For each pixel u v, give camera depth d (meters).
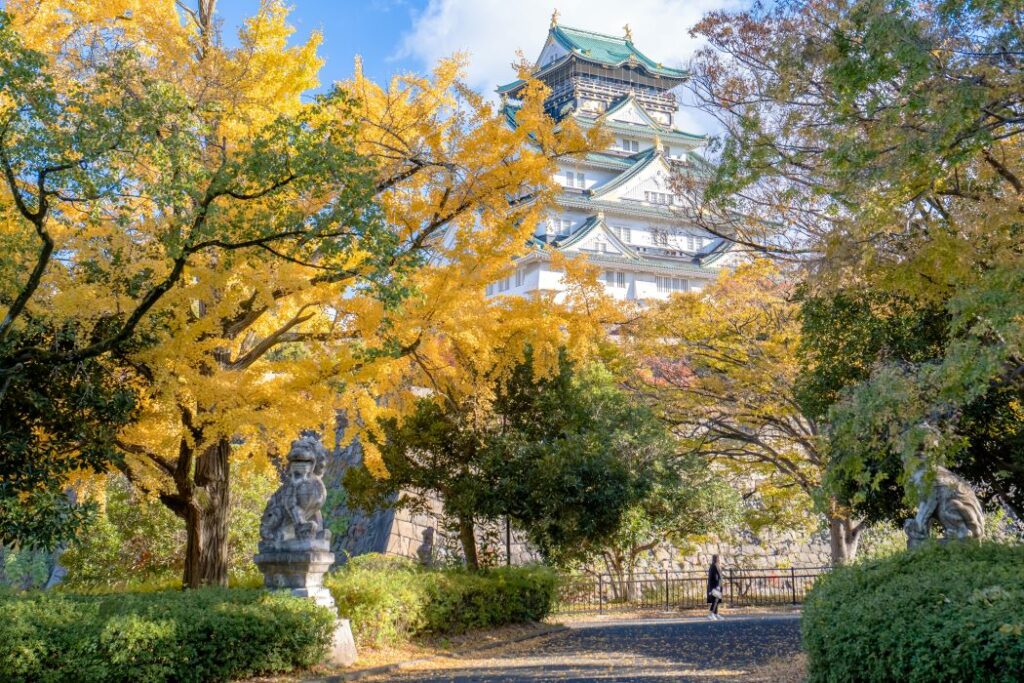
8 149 8.56
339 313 11.81
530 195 11.98
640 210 50.47
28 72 8.34
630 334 18.52
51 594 10.03
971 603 6.23
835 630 7.23
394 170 12.30
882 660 6.57
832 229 11.82
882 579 8.00
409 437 19.25
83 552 19.58
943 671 5.95
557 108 58.78
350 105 9.97
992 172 10.67
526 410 20.23
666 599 26.83
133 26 11.45
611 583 27.31
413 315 11.41
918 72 8.04
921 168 8.76
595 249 48.38
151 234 10.32
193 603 10.66
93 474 11.92
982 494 15.59
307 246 10.70
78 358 9.84
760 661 12.21
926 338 13.38
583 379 22.91
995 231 9.77
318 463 13.30
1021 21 8.70
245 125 11.38
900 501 15.16
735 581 28.55
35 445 9.89
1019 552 8.31
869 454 10.00
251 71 11.29
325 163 9.31
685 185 15.23
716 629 17.53
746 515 27.52
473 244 11.77
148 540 20.55
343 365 11.40
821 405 14.99
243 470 13.98
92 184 8.95
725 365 23.78
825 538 31.77
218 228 9.32
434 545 26.11
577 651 14.57
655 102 60.44
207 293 10.20
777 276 22.08
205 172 9.54
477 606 17.16
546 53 64.50
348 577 14.66
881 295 13.38
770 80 11.17
